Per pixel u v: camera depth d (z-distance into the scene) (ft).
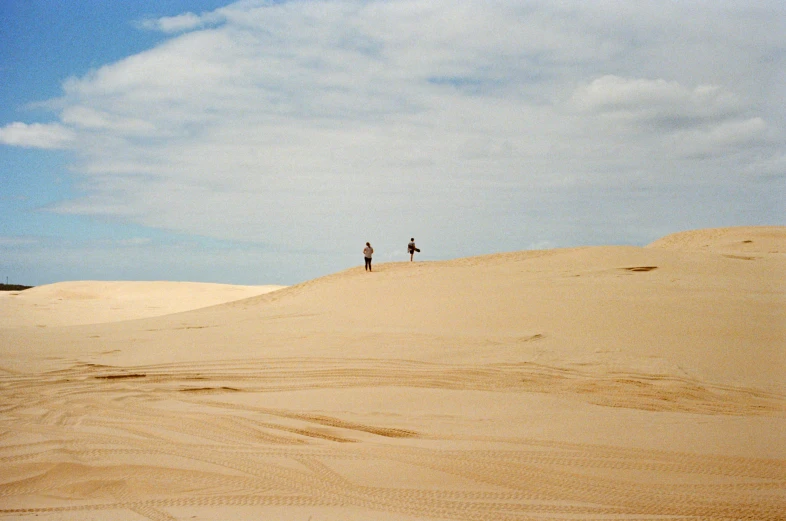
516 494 22.12
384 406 35.65
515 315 60.70
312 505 21.11
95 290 175.22
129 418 33.30
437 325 60.08
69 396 38.96
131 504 21.57
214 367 48.14
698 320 55.21
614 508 20.90
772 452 26.40
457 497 21.84
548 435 29.25
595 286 70.18
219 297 177.27
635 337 51.42
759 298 62.59
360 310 71.92
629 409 34.53
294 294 101.14
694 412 34.35
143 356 52.90
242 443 28.55
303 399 37.65
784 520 20.06
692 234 162.71
